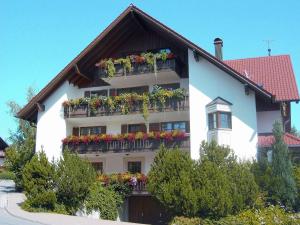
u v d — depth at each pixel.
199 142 26.84
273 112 27.78
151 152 28.45
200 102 27.44
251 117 26.39
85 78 31.77
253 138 26.12
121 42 31.33
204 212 21.64
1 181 49.66
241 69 31.73
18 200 28.08
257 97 26.98
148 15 28.33
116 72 29.83
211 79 27.59
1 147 44.94
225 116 26.62
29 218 21.06
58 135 30.39
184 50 29.78
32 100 30.84
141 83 31.11
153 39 30.73
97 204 25.72
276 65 31.06
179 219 21.27
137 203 28.61
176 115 29.11
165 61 28.78
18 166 34.25
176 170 22.56
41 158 24.95
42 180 24.52
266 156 25.25
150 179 23.16
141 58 29.23
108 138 28.86
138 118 30.22
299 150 25.83
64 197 24.83
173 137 27.41
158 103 28.31
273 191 23.00
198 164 22.66
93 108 29.77
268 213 21.50
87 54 30.39
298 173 23.98
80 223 20.52
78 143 29.58
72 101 30.34
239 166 22.70
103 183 27.41
